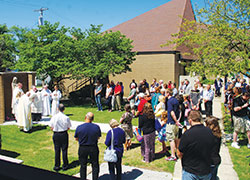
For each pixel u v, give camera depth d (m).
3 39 23.14
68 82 25.12
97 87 14.60
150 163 6.77
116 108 15.26
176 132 6.82
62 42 16.17
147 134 6.71
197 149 3.50
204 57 8.29
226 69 7.82
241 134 9.05
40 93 11.85
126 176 5.91
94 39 15.76
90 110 15.07
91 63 15.98
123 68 15.45
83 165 5.36
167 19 22.61
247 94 7.29
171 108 6.70
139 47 20.83
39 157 7.41
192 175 3.54
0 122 11.21
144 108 6.74
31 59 15.58
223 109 13.85
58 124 6.29
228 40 8.44
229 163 6.47
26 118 9.95
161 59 19.16
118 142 5.33
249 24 8.40
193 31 10.21
